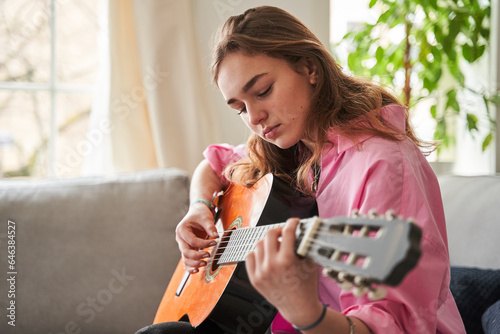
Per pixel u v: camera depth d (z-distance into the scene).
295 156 1.28
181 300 1.25
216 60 1.07
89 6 2.36
